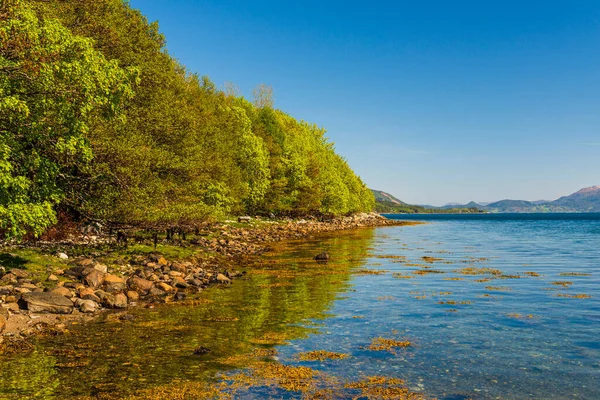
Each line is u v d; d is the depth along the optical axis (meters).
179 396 8.48
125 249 26.72
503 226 118.06
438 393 8.79
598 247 46.97
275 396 8.55
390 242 54.28
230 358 10.80
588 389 9.00
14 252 20.23
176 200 30.55
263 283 22.53
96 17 28.17
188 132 35.56
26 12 13.68
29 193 15.93
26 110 13.27
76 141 15.72
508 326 14.08
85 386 8.88
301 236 59.75
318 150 123.75
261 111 89.38
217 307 16.72
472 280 23.73
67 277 18.30
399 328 13.82
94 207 23.52
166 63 39.62
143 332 13.02
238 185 58.22
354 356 11.08
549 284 22.45
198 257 29.30
